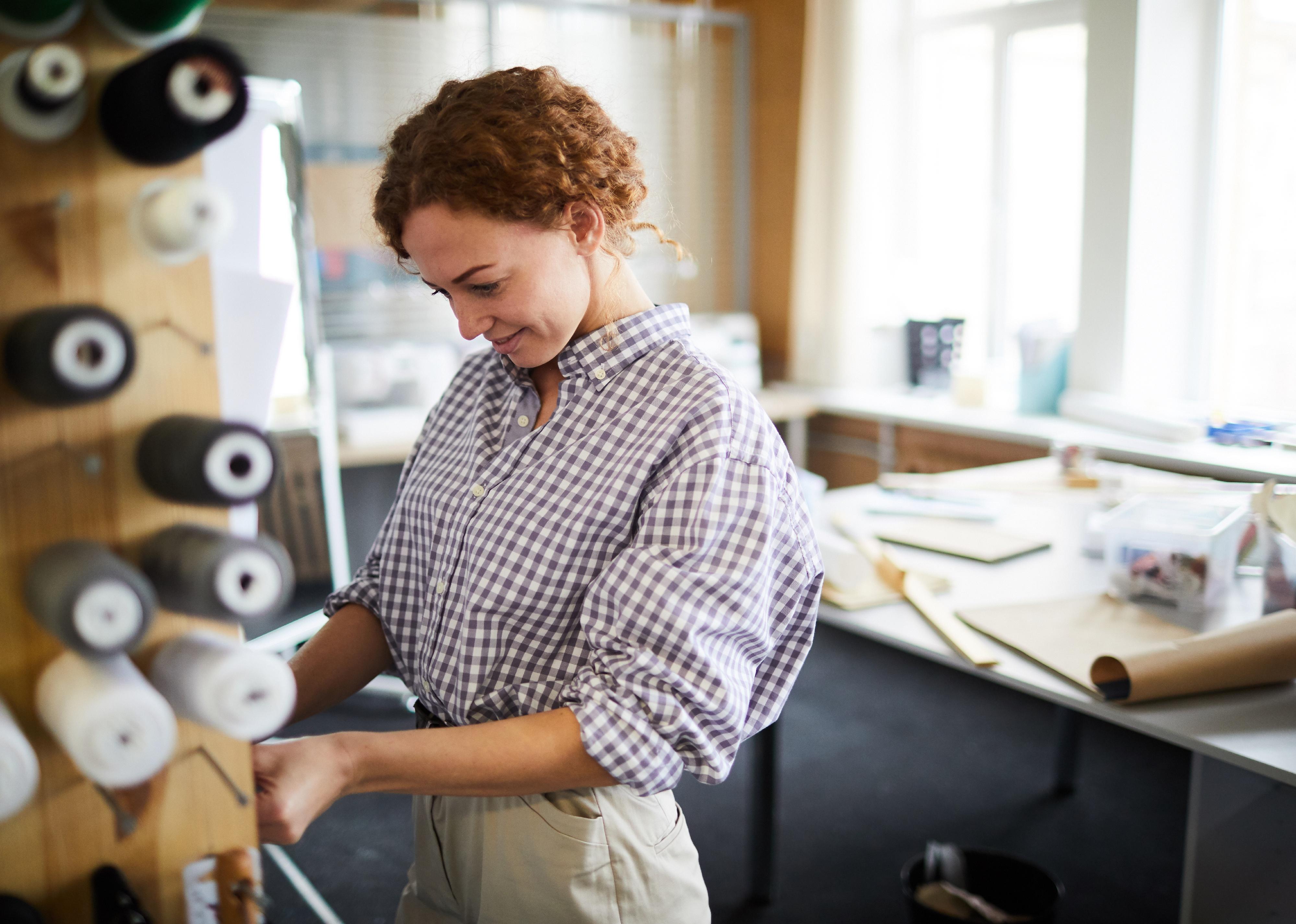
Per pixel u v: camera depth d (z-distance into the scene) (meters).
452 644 0.98
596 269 0.96
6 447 0.59
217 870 0.68
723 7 4.45
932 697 3.24
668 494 0.90
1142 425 3.05
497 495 0.97
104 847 0.65
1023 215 3.84
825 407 4.02
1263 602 1.72
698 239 4.55
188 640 0.62
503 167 0.83
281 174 2.94
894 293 4.25
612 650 0.89
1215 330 3.37
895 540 2.26
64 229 0.58
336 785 0.78
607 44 4.22
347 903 2.24
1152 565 1.81
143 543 0.63
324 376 3.12
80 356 0.54
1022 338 3.46
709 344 4.16
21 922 0.58
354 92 3.87
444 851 1.06
